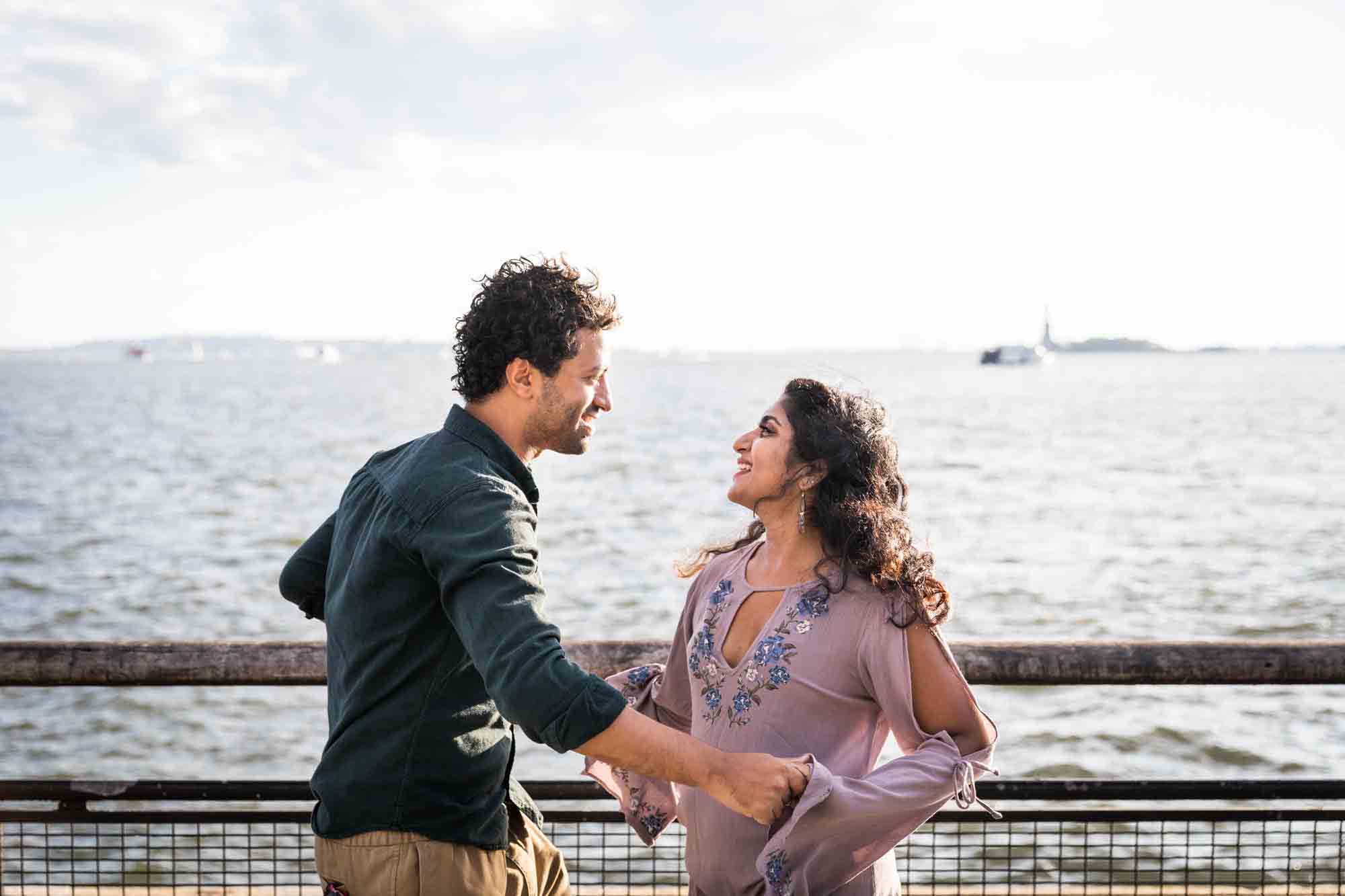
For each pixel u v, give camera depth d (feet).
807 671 6.79
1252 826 18.04
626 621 48.67
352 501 6.38
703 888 7.20
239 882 16.51
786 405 7.11
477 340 6.18
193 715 32.42
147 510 94.53
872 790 6.26
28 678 8.32
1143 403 324.19
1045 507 91.66
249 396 408.87
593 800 8.93
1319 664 8.40
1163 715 31.22
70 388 502.38
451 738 6.02
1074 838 17.95
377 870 5.95
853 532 6.75
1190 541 72.69
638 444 177.06
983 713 6.81
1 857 8.84
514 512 5.84
